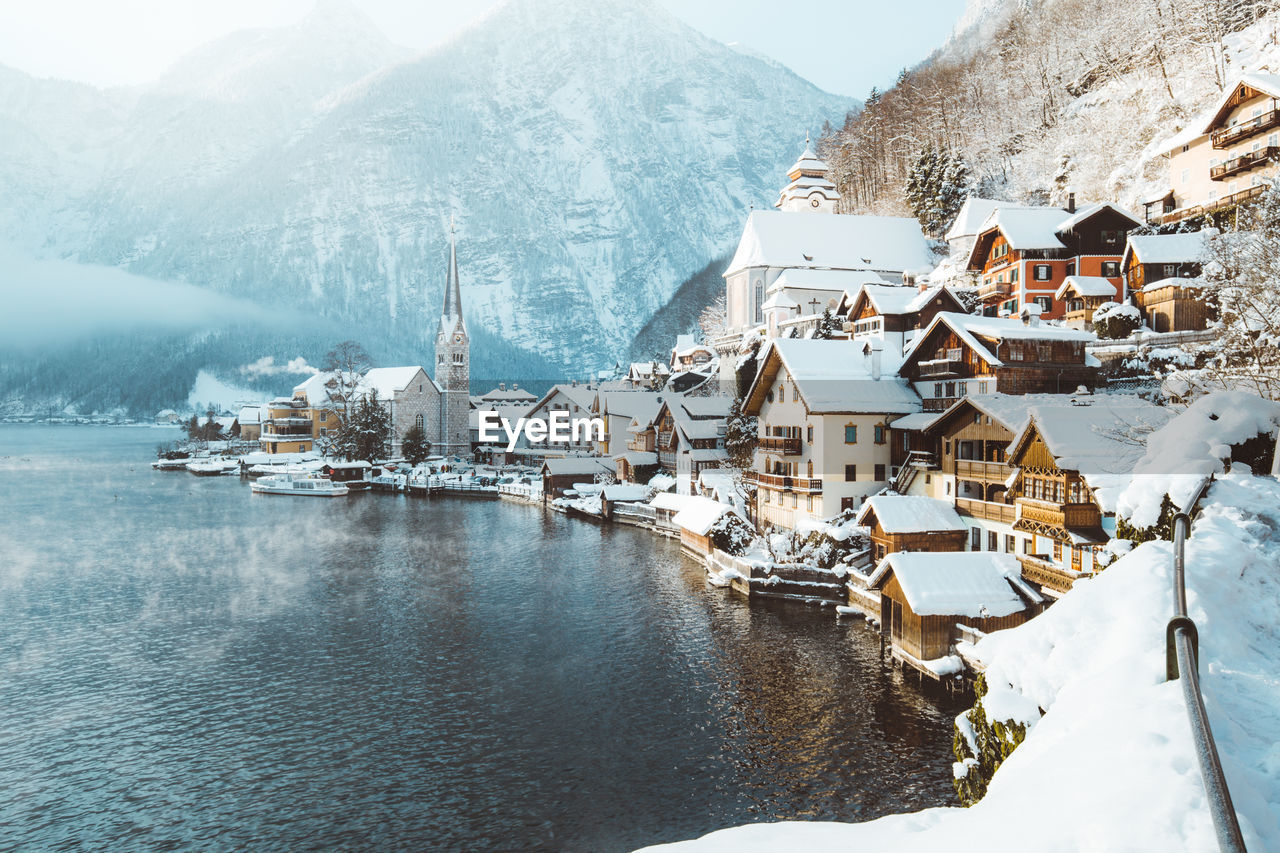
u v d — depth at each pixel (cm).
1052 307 7312
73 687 3953
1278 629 1338
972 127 14738
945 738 3111
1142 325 5878
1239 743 1011
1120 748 1002
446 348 16200
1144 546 1585
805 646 4212
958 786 1688
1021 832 941
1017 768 1132
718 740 3206
